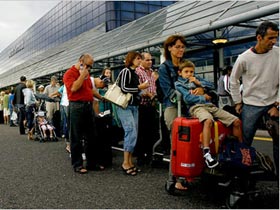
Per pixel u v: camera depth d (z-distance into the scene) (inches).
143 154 240.1
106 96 213.9
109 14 1530.5
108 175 210.5
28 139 413.7
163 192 170.7
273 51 157.2
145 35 550.6
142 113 235.6
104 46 714.8
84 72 216.1
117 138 285.1
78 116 218.8
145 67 235.1
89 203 156.0
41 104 434.9
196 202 154.3
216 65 519.5
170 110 181.2
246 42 456.4
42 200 161.9
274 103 157.9
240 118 170.4
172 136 159.0
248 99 161.3
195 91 164.2
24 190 179.9
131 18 1551.4
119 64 682.2
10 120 669.9
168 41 183.0
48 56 1374.3
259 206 145.0
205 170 151.8
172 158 158.4
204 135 149.2
